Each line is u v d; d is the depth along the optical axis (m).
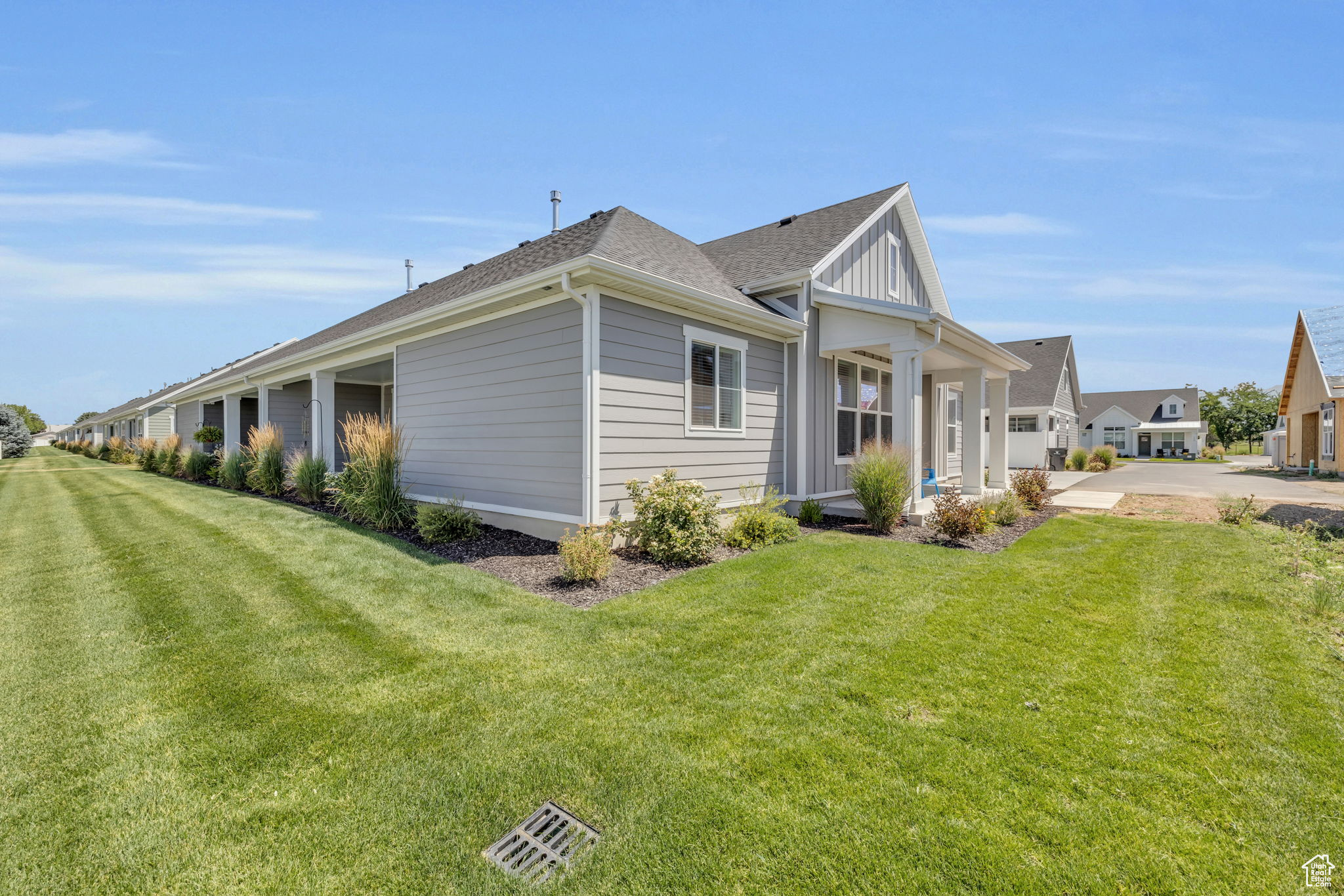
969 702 3.12
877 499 8.00
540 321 7.25
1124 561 6.25
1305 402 21.91
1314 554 6.41
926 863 2.00
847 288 10.34
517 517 7.66
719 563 6.16
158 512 9.55
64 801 2.33
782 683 3.35
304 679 3.42
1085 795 2.35
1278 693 3.20
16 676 3.46
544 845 2.13
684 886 1.93
